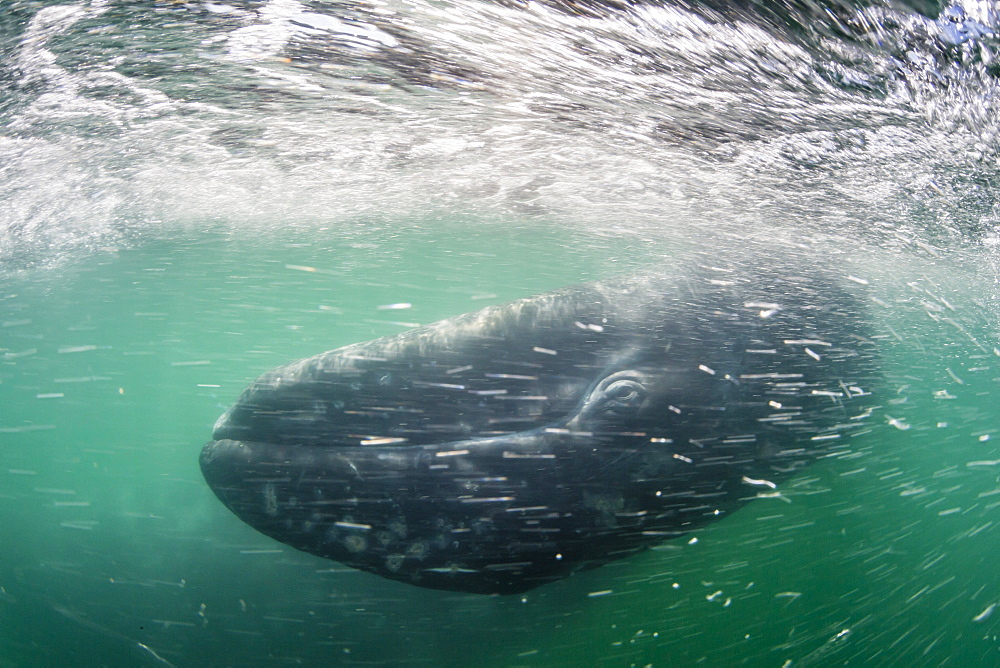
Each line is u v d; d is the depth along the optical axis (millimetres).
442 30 3080
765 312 2887
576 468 2447
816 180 4219
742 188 4410
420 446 2473
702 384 2609
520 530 2432
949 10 2873
